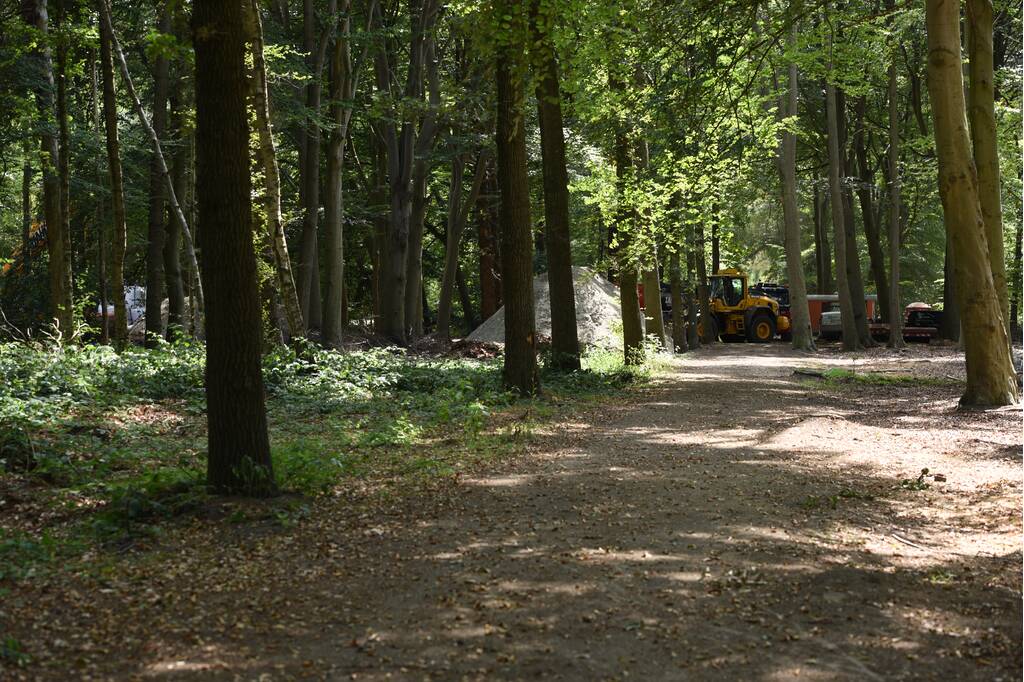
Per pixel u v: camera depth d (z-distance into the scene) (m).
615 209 22.52
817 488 8.45
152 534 6.58
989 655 4.41
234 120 7.39
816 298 43.88
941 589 5.39
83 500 7.73
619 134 21.61
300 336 17.02
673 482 8.68
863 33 21.66
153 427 11.66
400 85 29.05
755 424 13.00
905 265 50.97
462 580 5.59
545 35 13.35
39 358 14.55
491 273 37.88
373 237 37.44
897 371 23.19
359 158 36.75
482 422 12.70
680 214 23.02
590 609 5.06
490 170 36.78
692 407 15.14
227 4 7.22
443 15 25.92
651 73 20.22
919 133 38.59
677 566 5.84
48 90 19.83
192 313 20.59
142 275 36.94
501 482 8.70
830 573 5.63
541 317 30.16
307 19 24.28
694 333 34.22
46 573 5.75
